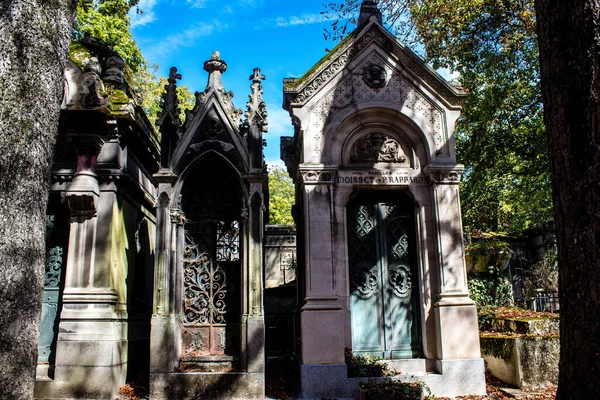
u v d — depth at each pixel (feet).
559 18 14.64
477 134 52.80
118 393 29.96
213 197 32.86
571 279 13.61
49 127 14.21
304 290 32.32
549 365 29.73
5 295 12.53
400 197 33.60
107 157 32.35
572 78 14.08
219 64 32.94
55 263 31.96
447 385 29.07
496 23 47.37
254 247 30.12
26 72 13.79
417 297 32.30
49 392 28.60
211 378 28.19
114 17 59.36
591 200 13.28
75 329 29.58
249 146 31.55
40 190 13.76
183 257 31.09
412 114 32.65
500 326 35.29
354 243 32.76
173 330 28.91
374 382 26.86
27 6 14.14
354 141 33.30
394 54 33.32
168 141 31.30
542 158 53.36
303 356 28.84
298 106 32.12
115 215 32.48
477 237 64.08
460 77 51.78
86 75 31.30
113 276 31.60
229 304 31.24
